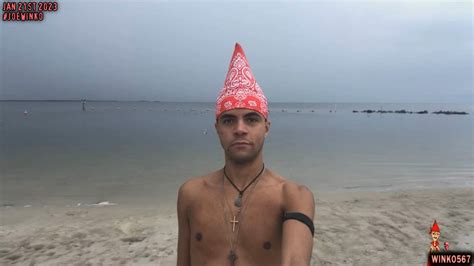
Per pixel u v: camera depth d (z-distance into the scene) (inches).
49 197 425.7
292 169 639.8
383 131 1646.2
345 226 291.4
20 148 906.7
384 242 256.4
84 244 258.5
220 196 85.0
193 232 86.0
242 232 80.2
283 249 72.1
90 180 527.2
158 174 577.9
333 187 489.7
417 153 855.1
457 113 5162.4
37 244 259.1
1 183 504.7
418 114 4694.9
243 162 84.1
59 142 1050.7
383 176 573.3
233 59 91.3
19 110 4490.7
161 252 242.2
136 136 1272.1
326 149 938.7
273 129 1755.7
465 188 468.8
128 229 291.1
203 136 1288.1
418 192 435.2
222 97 87.3
